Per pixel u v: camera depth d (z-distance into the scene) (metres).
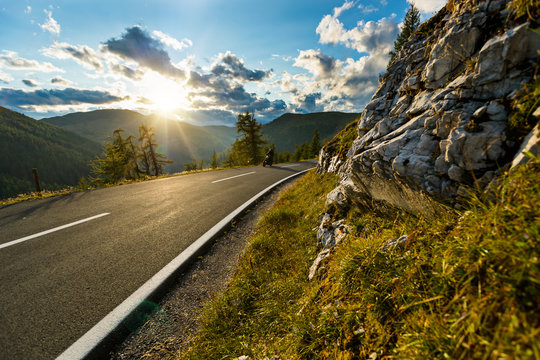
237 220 5.12
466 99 1.90
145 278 2.86
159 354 1.98
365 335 1.42
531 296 0.90
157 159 37.72
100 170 26.77
